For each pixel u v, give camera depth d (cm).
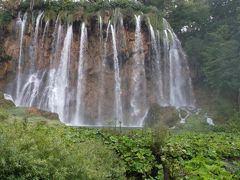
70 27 3497
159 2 4259
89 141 857
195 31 4106
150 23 3656
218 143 1265
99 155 777
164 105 3581
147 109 3500
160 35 3675
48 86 3450
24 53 3522
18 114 2120
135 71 3553
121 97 3488
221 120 3206
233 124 2681
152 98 3562
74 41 3500
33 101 3400
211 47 3522
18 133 631
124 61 3547
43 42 3522
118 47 3531
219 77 3369
